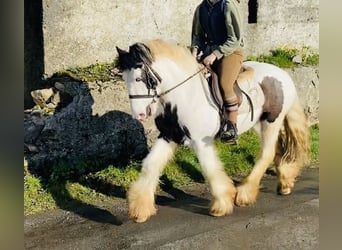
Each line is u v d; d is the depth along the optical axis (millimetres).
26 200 3996
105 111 4652
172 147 3789
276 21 6309
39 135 4344
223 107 3688
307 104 5949
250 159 4965
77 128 4500
